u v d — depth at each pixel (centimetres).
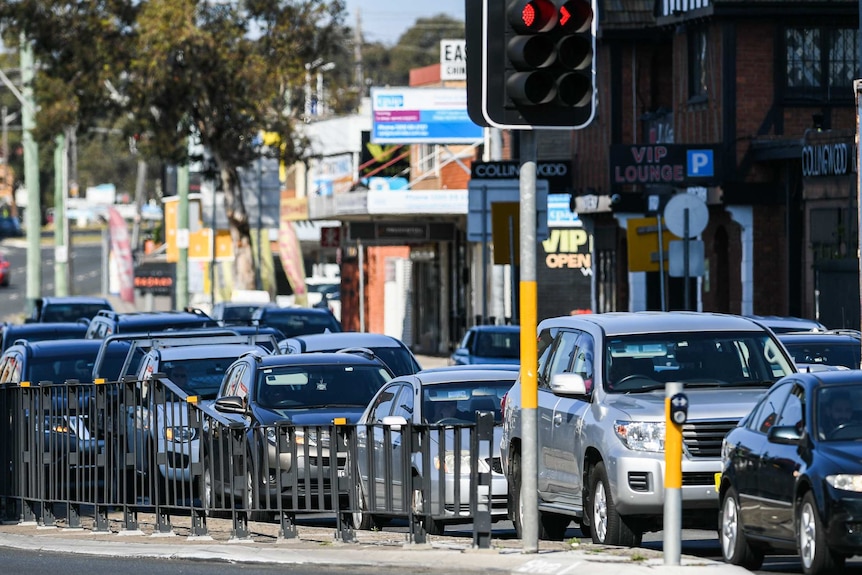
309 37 14050
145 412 4766
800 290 8925
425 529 4153
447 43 14675
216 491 4562
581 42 3481
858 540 3281
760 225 9150
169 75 13488
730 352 4262
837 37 9325
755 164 9169
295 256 18788
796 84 9288
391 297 17450
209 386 6156
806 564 3397
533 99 3472
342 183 17488
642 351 4247
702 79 9681
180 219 15350
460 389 4853
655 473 3909
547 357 4575
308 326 9412
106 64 13662
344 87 14612
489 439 3838
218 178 15062
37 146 16475
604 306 11712
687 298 6875
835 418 3484
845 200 8362
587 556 3547
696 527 4303
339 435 4422
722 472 3828
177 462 4669
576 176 11581
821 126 8925
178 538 4606
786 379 3703
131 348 6650
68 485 5084
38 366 6862
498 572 3453
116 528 5022
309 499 4334
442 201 13238
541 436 4434
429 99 13612
